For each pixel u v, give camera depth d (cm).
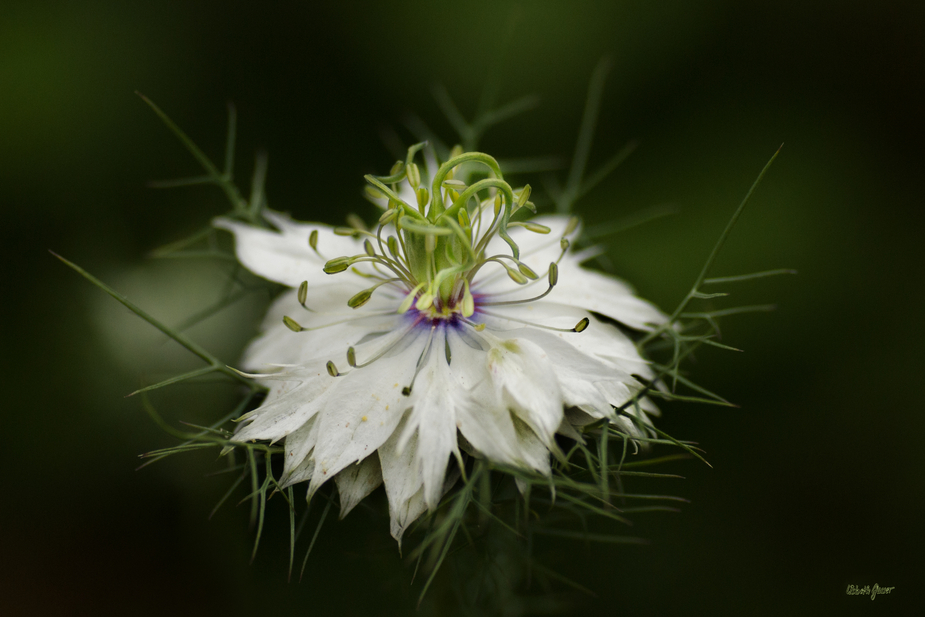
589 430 20
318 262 21
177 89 25
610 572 24
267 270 21
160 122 25
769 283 25
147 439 24
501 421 20
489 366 20
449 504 20
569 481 20
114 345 24
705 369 25
